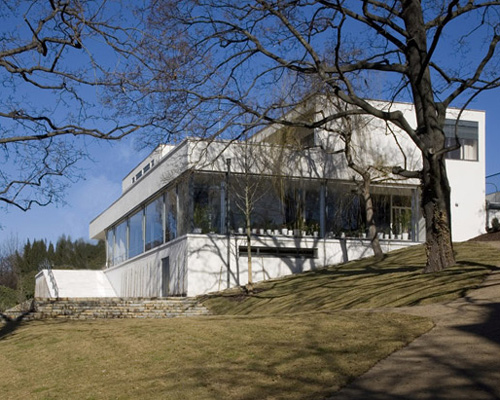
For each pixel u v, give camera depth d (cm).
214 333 1243
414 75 1809
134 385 978
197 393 887
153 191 3178
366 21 1767
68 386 1041
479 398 727
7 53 1391
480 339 975
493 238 3047
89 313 2247
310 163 2947
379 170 2795
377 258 2798
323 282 2327
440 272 1775
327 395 812
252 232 2830
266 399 823
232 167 2756
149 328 1387
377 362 931
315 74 1952
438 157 1709
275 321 1312
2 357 1349
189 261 2703
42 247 6831
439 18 1833
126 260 3734
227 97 1766
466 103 1677
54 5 1384
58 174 1655
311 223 2962
